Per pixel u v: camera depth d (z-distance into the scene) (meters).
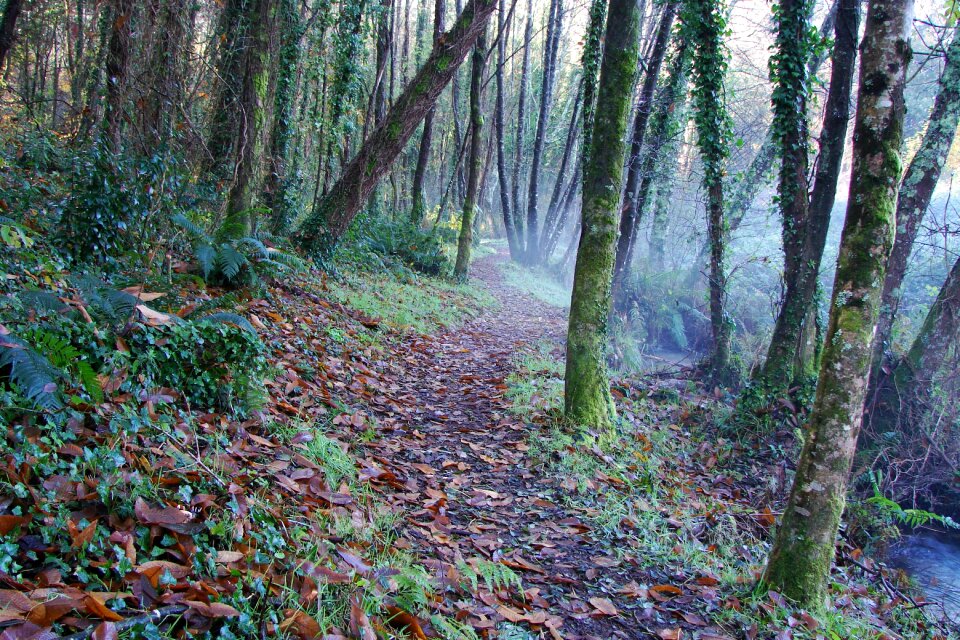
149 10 6.22
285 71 11.04
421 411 6.22
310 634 2.28
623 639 3.09
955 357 8.13
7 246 4.30
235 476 3.20
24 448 2.49
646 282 15.36
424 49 33.56
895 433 8.04
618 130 5.99
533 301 18.89
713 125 9.84
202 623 2.12
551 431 5.93
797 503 3.69
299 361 5.77
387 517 3.58
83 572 2.08
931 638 4.27
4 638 1.70
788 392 8.20
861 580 5.03
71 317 3.62
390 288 11.72
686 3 9.63
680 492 5.41
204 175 8.40
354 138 21.95
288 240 9.74
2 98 15.46
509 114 35.50
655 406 8.54
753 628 3.32
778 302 8.83
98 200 5.37
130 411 3.06
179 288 5.54
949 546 6.87
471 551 3.60
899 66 3.30
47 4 15.29
